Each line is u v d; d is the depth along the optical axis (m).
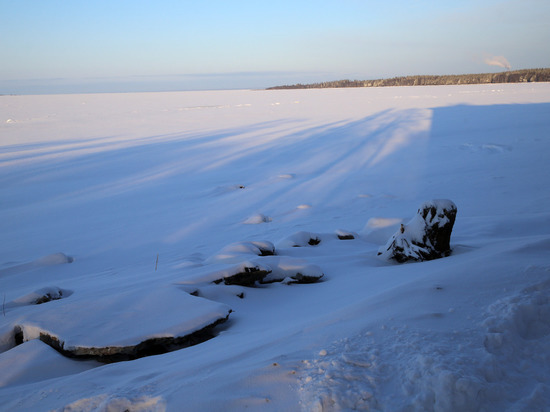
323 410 1.69
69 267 7.13
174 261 6.62
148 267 6.26
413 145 18.89
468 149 17.02
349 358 2.00
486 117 28.03
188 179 14.76
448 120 27.61
